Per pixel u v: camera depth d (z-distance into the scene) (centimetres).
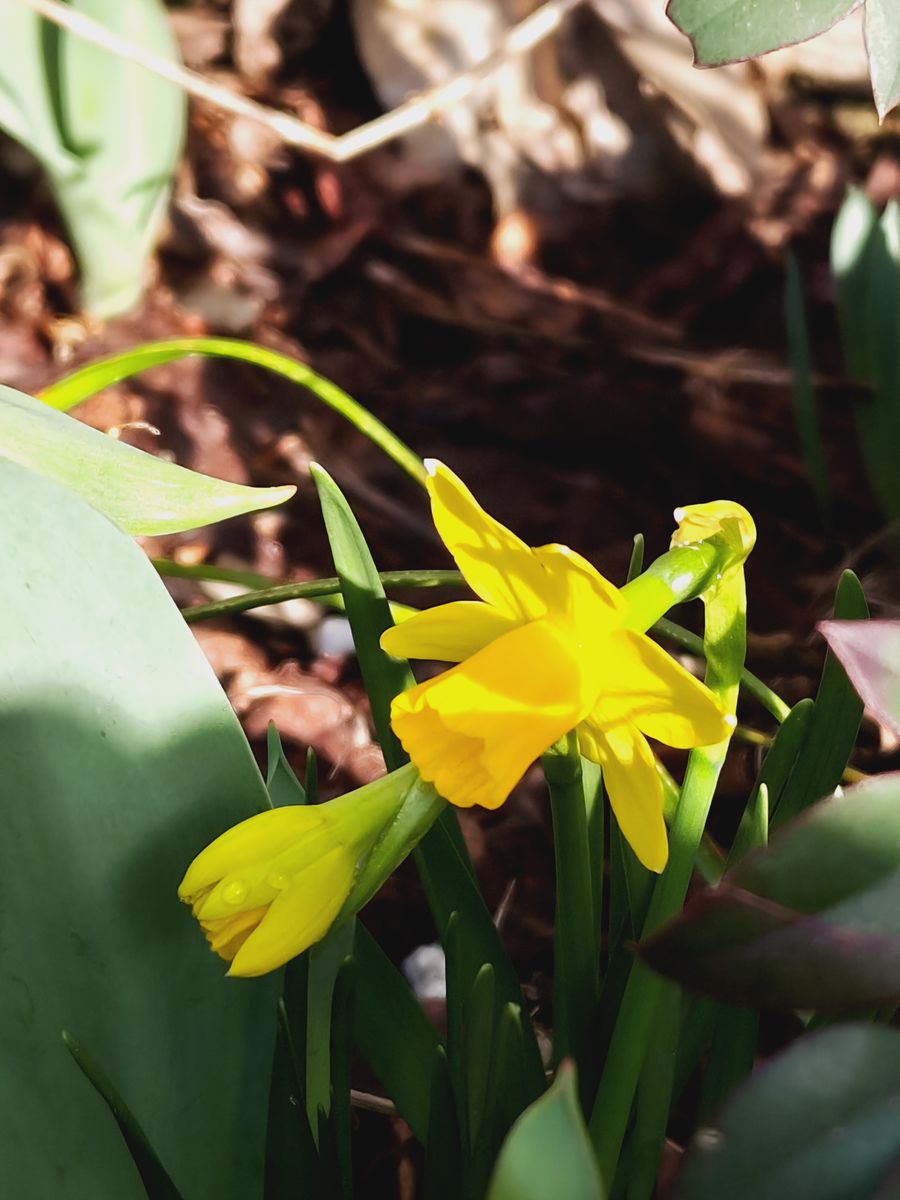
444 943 26
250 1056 25
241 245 73
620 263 76
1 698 23
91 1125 23
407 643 23
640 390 67
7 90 55
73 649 23
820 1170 19
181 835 24
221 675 51
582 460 64
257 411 64
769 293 73
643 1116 25
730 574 23
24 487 23
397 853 23
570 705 22
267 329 69
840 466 62
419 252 74
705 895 19
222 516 28
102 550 24
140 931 24
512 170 78
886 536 53
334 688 51
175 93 60
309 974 28
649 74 78
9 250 68
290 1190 25
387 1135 35
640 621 22
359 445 63
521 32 46
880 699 21
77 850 23
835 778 28
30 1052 23
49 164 58
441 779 22
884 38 24
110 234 63
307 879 22
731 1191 19
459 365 69
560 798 23
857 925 19
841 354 69
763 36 24
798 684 48
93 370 39
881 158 78
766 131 79
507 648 22
